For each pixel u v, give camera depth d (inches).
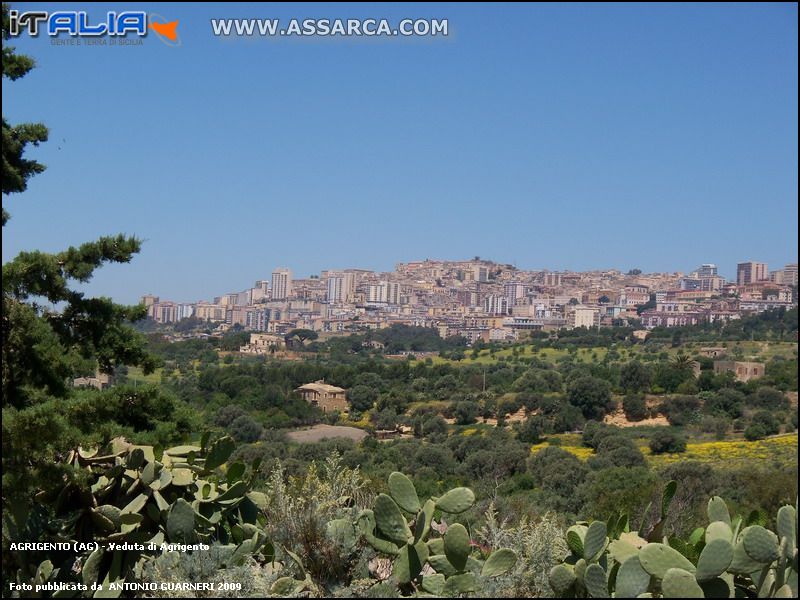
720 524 132.3
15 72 195.0
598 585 126.5
